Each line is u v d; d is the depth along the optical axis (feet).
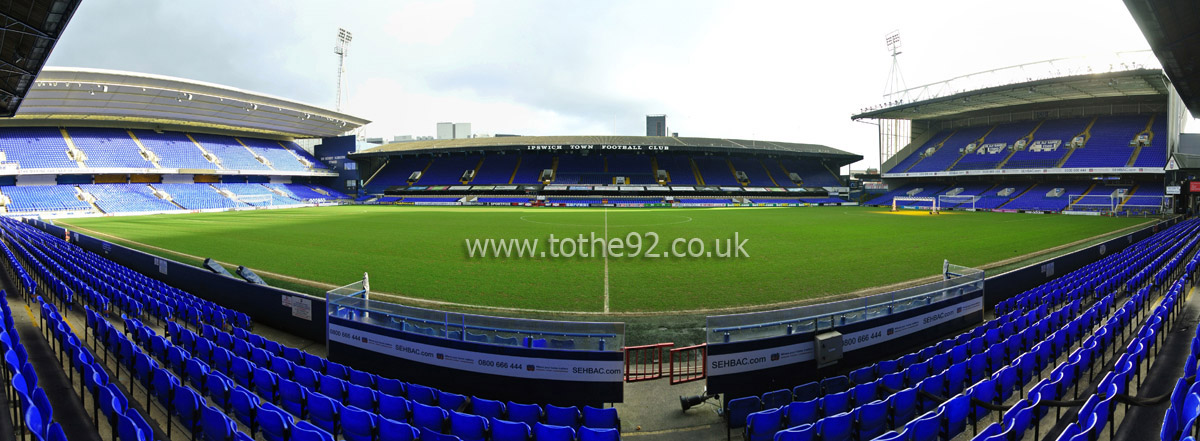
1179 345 28.81
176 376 24.57
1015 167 193.36
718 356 23.26
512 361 23.27
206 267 40.68
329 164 267.59
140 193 179.73
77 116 184.14
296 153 258.78
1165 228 95.04
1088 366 23.84
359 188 261.65
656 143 245.65
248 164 224.12
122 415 14.99
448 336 24.45
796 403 18.71
